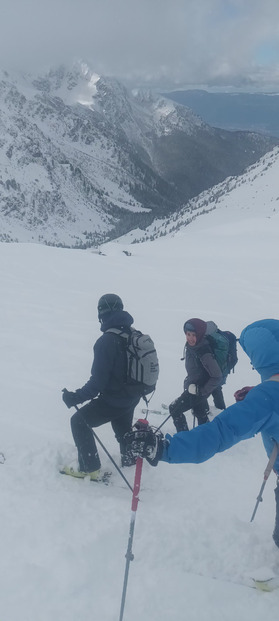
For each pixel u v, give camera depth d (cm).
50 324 1370
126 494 555
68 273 2128
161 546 444
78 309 1556
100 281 2030
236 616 379
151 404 875
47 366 1038
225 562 438
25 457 584
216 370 700
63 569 397
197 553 443
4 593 370
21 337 1240
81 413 570
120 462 626
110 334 553
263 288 1958
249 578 420
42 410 791
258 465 675
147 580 402
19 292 1736
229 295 1855
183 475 624
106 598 379
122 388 561
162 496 561
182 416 730
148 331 1391
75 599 373
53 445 618
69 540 433
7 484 523
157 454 350
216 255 2814
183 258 2720
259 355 387
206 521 497
